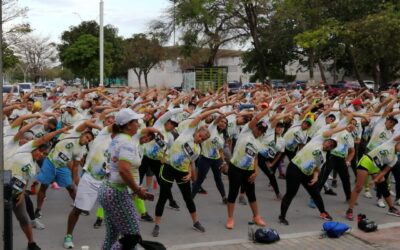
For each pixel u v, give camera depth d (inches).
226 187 442.3
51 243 279.3
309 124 406.0
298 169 321.1
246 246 277.1
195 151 299.3
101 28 1055.0
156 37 1764.3
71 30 1788.9
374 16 810.8
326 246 278.2
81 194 269.4
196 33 1542.8
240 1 1353.3
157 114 454.0
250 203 318.0
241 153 307.4
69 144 312.8
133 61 2255.2
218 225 321.4
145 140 295.9
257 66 1728.6
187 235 298.8
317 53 1198.3
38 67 2581.2
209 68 1473.9
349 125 369.1
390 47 816.3
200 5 1417.3
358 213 355.6
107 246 211.6
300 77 2150.6
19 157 249.9
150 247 211.3
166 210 358.3
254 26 1391.5
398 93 596.4
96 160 271.6
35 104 466.6
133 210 206.7
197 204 379.2
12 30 1299.2
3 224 185.9
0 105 178.1
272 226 319.9
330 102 503.5
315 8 935.7
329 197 406.0
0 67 176.4
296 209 366.6
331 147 315.3
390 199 349.7
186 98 518.9
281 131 390.0
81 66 1364.4
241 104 506.3
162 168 300.8
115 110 382.6
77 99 543.5
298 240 289.4
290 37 1347.2
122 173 197.0
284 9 1183.6
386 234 301.6
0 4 175.2
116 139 204.1
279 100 522.6
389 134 382.0
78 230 304.8
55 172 317.1
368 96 557.6
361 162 333.4
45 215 338.0
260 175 502.6
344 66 1831.9
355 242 286.4
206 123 369.1
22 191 251.9
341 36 903.7
